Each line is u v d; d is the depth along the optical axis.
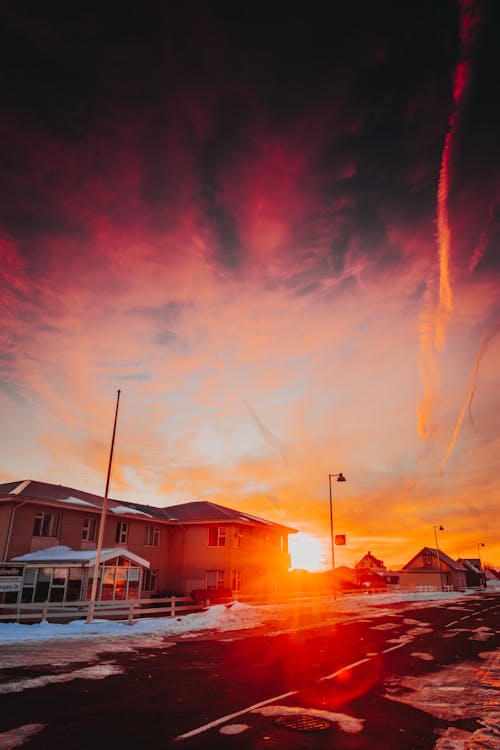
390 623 24.59
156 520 38.69
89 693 9.05
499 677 11.10
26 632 17.52
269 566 44.94
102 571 27.53
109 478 23.33
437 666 12.54
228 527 39.78
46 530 29.98
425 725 7.41
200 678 10.70
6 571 23.03
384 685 10.20
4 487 31.22
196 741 6.52
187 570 39.75
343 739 6.69
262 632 20.38
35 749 6.13
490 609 35.03
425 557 81.19
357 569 90.12
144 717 7.60
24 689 9.18
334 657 13.96
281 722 7.45
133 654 13.95
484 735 6.94
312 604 36.97
